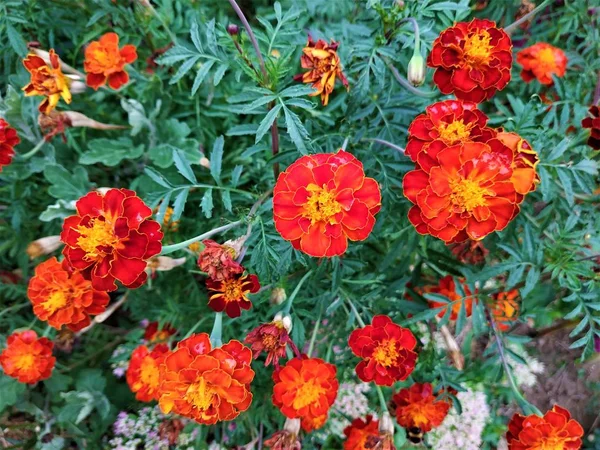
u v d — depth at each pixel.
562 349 0.47
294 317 0.28
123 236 0.20
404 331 0.26
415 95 0.27
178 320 0.37
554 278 0.28
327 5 0.38
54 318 0.27
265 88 0.23
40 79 0.29
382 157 0.27
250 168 0.35
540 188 0.25
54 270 0.27
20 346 0.31
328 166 0.20
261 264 0.24
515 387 0.28
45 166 0.34
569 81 0.38
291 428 0.26
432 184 0.20
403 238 0.28
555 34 0.39
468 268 0.29
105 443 0.40
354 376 0.35
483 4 0.37
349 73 0.28
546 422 0.25
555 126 0.29
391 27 0.24
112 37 0.30
